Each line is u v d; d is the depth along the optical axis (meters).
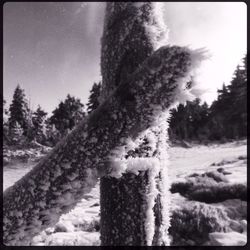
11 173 19.98
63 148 0.88
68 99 37.16
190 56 0.75
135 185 1.10
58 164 0.86
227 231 6.14
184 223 6.01
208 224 6.10
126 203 1.10
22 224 0.86
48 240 5.41
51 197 0.86
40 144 31.62
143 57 1.07
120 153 0.86
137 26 1.08
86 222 7.15
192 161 26.12
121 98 0.83
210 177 12.85
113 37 1.11
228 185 9.73
